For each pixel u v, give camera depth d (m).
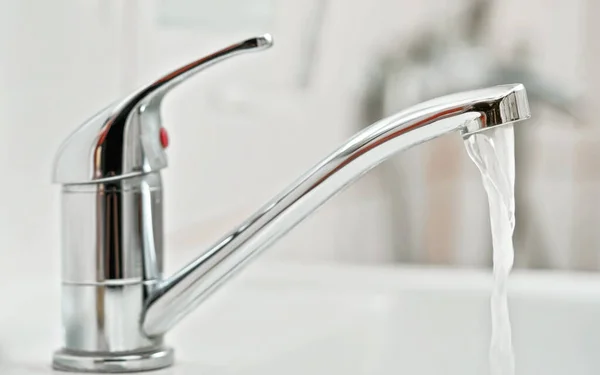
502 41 1.41
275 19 1.12
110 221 0.56
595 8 1.44
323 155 1.20
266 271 0.98
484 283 0.91
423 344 0.85
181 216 0.98
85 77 0.81
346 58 1.24
